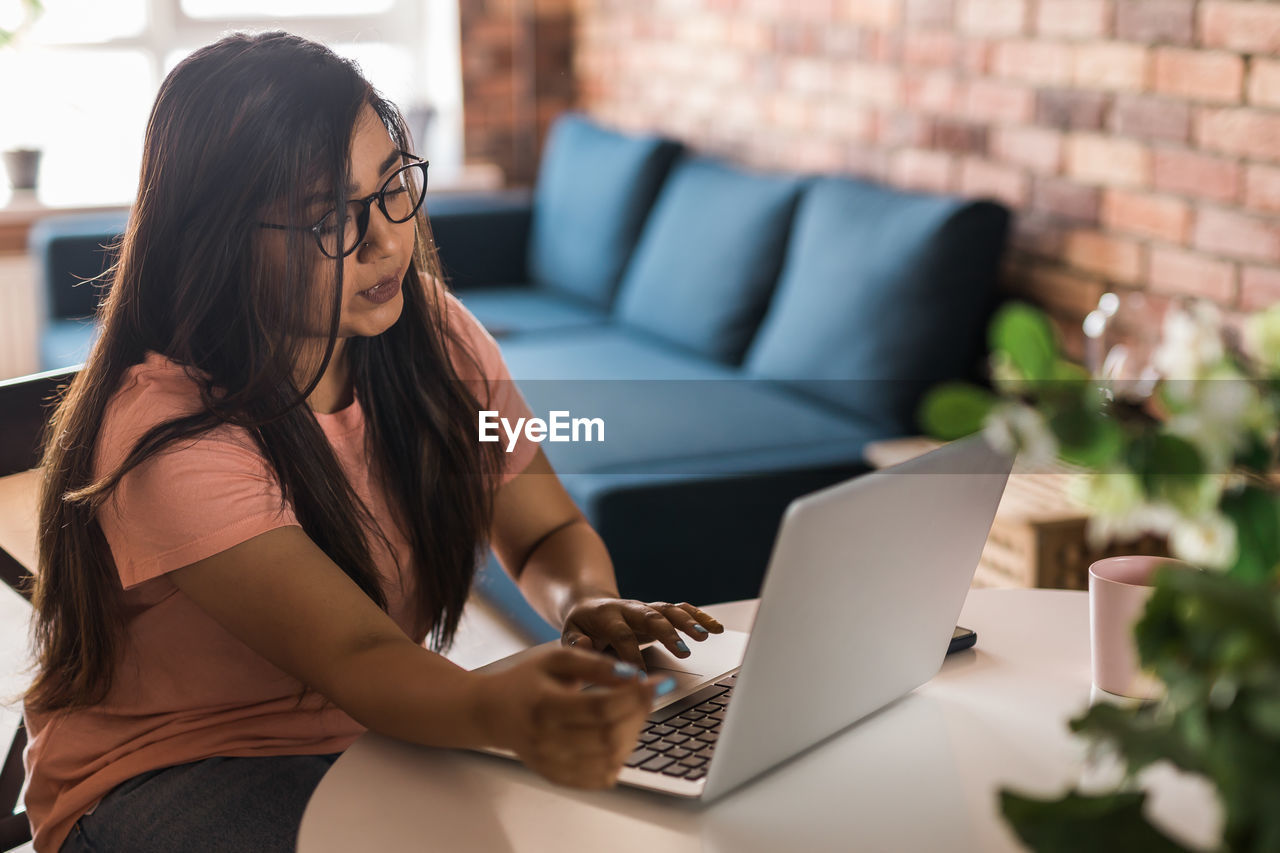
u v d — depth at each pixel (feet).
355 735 3.98
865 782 3.09
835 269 9.18
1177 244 7.64
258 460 3.63
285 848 3.40
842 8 10.54
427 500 4.24
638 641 3.90
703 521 7.80
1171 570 1.86
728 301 10.33
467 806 2.99
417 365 4.24
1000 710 3.49
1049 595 4.46
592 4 14.88
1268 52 6.89
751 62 11.90
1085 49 8.19
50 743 3.89
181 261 3.68
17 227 13.80
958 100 9.36
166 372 3.69
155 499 3.50
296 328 3.68
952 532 3.22
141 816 3.56
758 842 2.81
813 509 2.60
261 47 3.69
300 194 3.59
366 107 3.74
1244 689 1.75
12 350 13.84
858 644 3.09
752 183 10.55
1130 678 3.51
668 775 3.05
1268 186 6.99
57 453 3.76
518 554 4.75
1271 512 1.98
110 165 15.42
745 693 2.78
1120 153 8.00
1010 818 1.89
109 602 3.74
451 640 4.51
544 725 2.72
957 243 8.41
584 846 2.80
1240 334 7.25
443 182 14.94
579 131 13.35
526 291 13.48
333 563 3.56
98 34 15.11
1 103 14.87
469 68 15.65
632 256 12.14
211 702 3.84
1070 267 8.48
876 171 10.34
